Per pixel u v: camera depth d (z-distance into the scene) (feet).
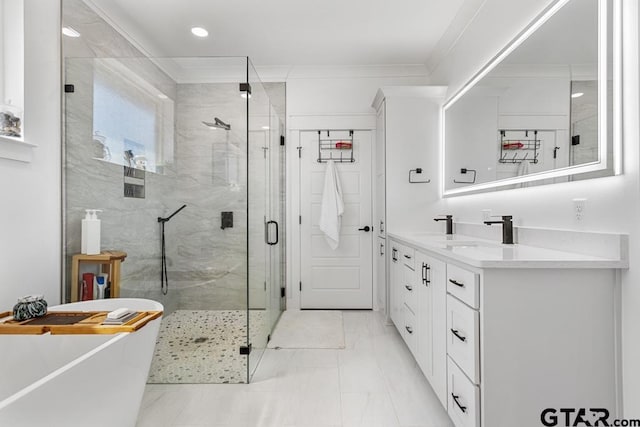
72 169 6.68
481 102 7.53
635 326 3.83
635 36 3.88
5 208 5.28
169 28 8.81
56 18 6.37
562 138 4.98
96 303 5.91
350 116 11.57
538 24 5.52
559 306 3.99
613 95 4.10
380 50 10.14
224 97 8.38
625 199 3.99
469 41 8.23
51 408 3.56
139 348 4.88
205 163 8.84
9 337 4.62
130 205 8.20
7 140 5.20
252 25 8.69
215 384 6.54
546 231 5.33
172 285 9.14
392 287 9.36
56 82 6.36
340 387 6.41
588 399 3.98
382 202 10.56
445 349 5.18
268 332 9.09
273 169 10.22
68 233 6.61
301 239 11.76
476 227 7.73
